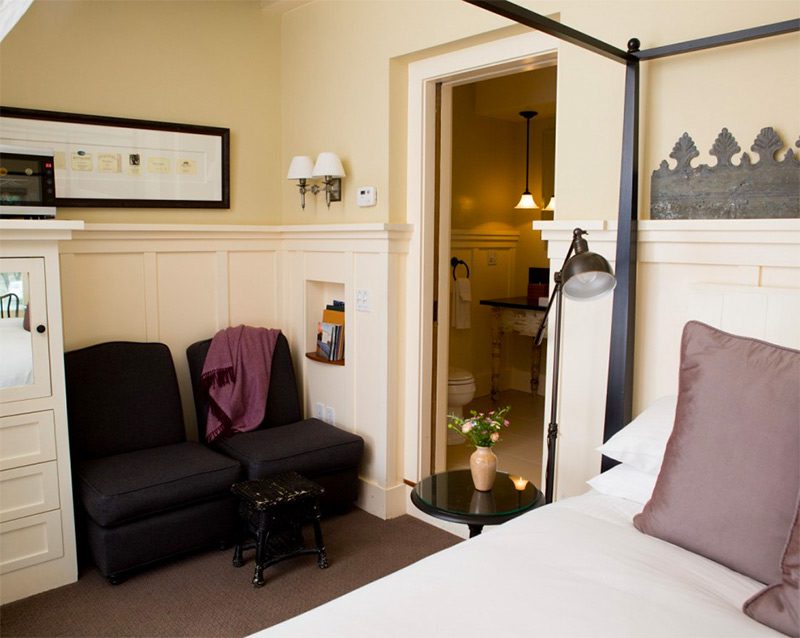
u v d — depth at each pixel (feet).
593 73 7.95
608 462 7.30
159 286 11.46
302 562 9.66
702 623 4.26
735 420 5.20
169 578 9.14
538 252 18.33
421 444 11.27
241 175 12.57
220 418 11.01
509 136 18.37
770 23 6.56
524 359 19.07
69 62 10.37
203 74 11.89
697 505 5.24
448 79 10.57
